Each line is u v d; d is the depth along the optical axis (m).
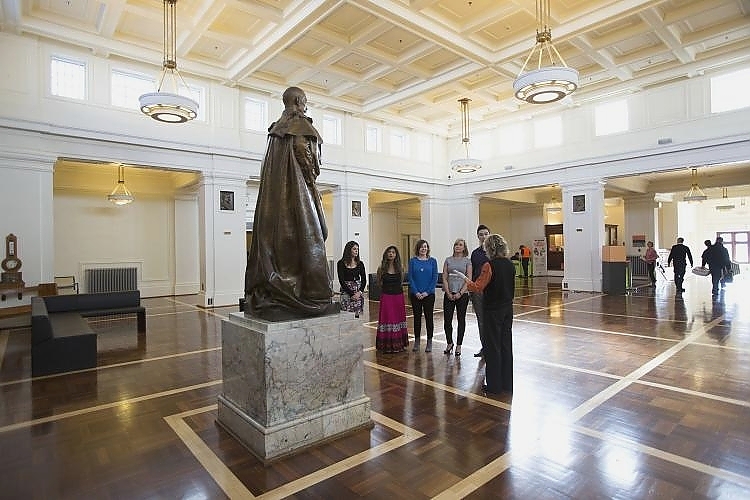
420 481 2.62
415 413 3.69
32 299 6.48
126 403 4.04
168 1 8.02
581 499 2.42
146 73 10.27
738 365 4.96
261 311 3.11
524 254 19.38
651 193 16.81
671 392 4.10
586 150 13.46
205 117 11.20
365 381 4.59
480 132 16.48
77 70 9.52
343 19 9.07
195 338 7.04
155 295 13.72
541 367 5.00
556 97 7.39
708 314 8.48
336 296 11.98
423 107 14.49
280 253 3.17
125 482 2.64
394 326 5.83
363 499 2.44
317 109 13.63
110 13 8.28
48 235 8.98
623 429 3.31
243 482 2.62
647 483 2.57
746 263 24.69
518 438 3.18
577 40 9.36
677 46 9.74
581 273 13.49
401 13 8.22
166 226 14.03
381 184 15.27
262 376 2.91
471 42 9.55
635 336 6.62
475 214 16.94
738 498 2.41
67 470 2.79
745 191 19.44
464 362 5.34
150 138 10.21
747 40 9.88
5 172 8.52
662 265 17.31
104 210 12.89
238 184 11.73
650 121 12.10
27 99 8.77
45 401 4.09
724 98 10.96
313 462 2.86
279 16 8.36
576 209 13.62
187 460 2.91
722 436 3.17
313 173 3.34
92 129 9.44
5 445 3.16
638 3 7.86
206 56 10.59
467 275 5.57
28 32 8.62
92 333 5.31
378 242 19.73
